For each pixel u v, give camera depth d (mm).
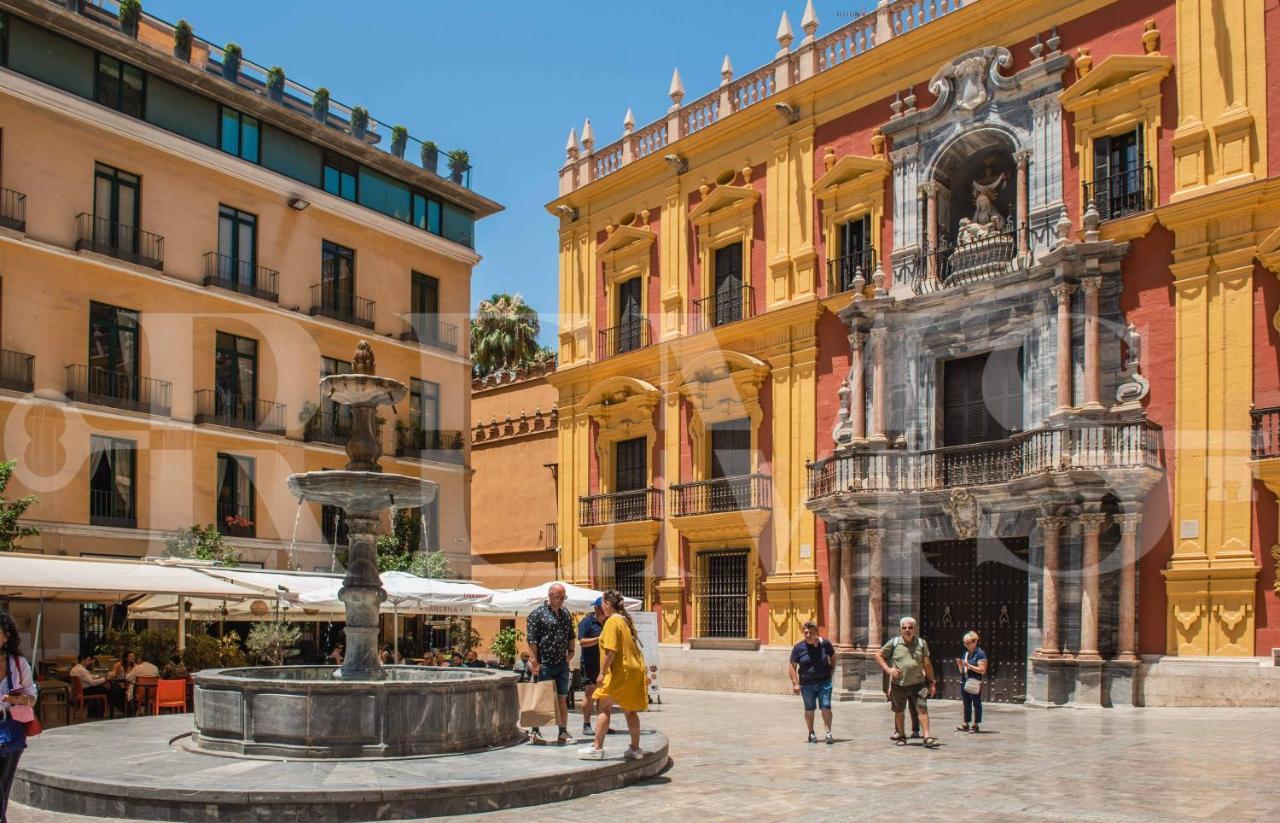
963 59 23047
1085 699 19234
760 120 27219
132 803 9023
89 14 26375
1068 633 19891
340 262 30219
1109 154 20781
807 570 24906
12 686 7555
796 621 24922
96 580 17078
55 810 9438
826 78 25609
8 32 24094
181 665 19359
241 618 25203
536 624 11906
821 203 25766
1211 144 19328
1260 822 8570
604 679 10953
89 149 25297
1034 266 21109
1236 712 17266
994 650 21828
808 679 14523
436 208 33125
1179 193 19500
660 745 11891
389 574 20766
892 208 24250
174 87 27109
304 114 30391
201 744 11203
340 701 10523
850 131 25297
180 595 19516
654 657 22062
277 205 28938
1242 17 19156
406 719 10672
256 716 10680
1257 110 18844
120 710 18719
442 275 32969
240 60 29328
